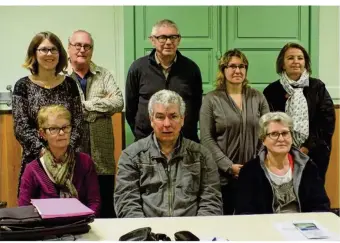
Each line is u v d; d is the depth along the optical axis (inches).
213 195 85.1
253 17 137.7
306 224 69.9
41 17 141.4
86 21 142.3
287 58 113.3
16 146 132.8
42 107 91.7
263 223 70.8
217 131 106.9
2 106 139.8
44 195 83.4
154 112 84.3
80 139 102.7
